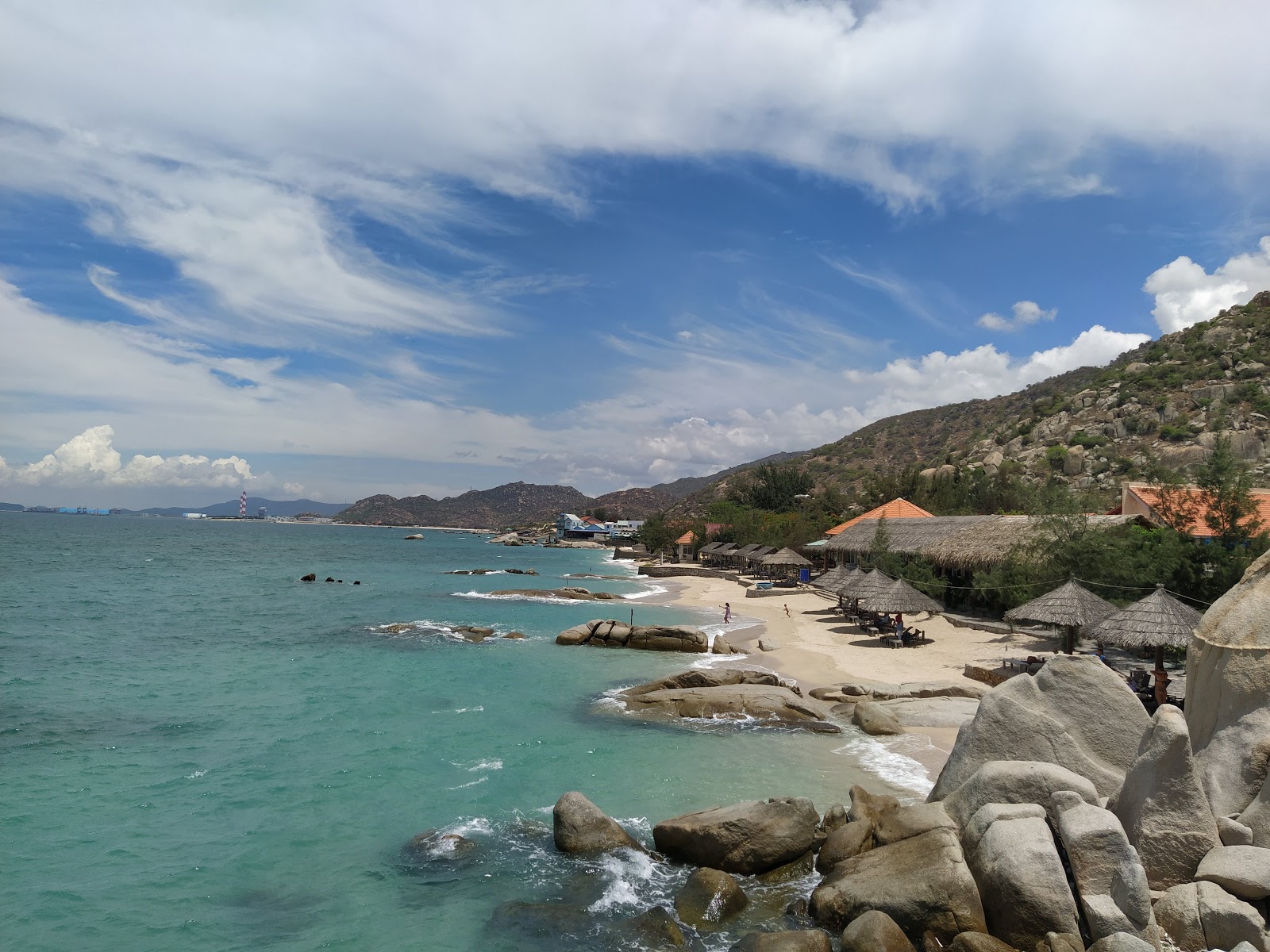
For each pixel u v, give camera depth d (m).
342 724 22.75
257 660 33.03
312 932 11.41
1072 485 86.06
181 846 14.27
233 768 18.66
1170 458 82.38
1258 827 9.83
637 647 36.62
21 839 14.41
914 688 25.00
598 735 21.56
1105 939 8.79
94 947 10.93
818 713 23.03
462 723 22.89
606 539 199.88
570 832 14.02
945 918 10.03
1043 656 28.38
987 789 11.38
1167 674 25.72
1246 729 10.93
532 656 34.50
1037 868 9.69
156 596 57.12
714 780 17.64
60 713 23.55
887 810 12.98
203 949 10.94
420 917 11.82
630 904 11.99
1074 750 12.50
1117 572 30.66
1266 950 8.41
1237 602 11.88
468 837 14.63
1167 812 10.08
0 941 10.98
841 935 10.72
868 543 53.59
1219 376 96.81
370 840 14.56
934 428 193.00
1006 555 38.16
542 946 10.97
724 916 11.46
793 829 12.90
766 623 45.53
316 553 126.94
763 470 133.25
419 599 59.22
